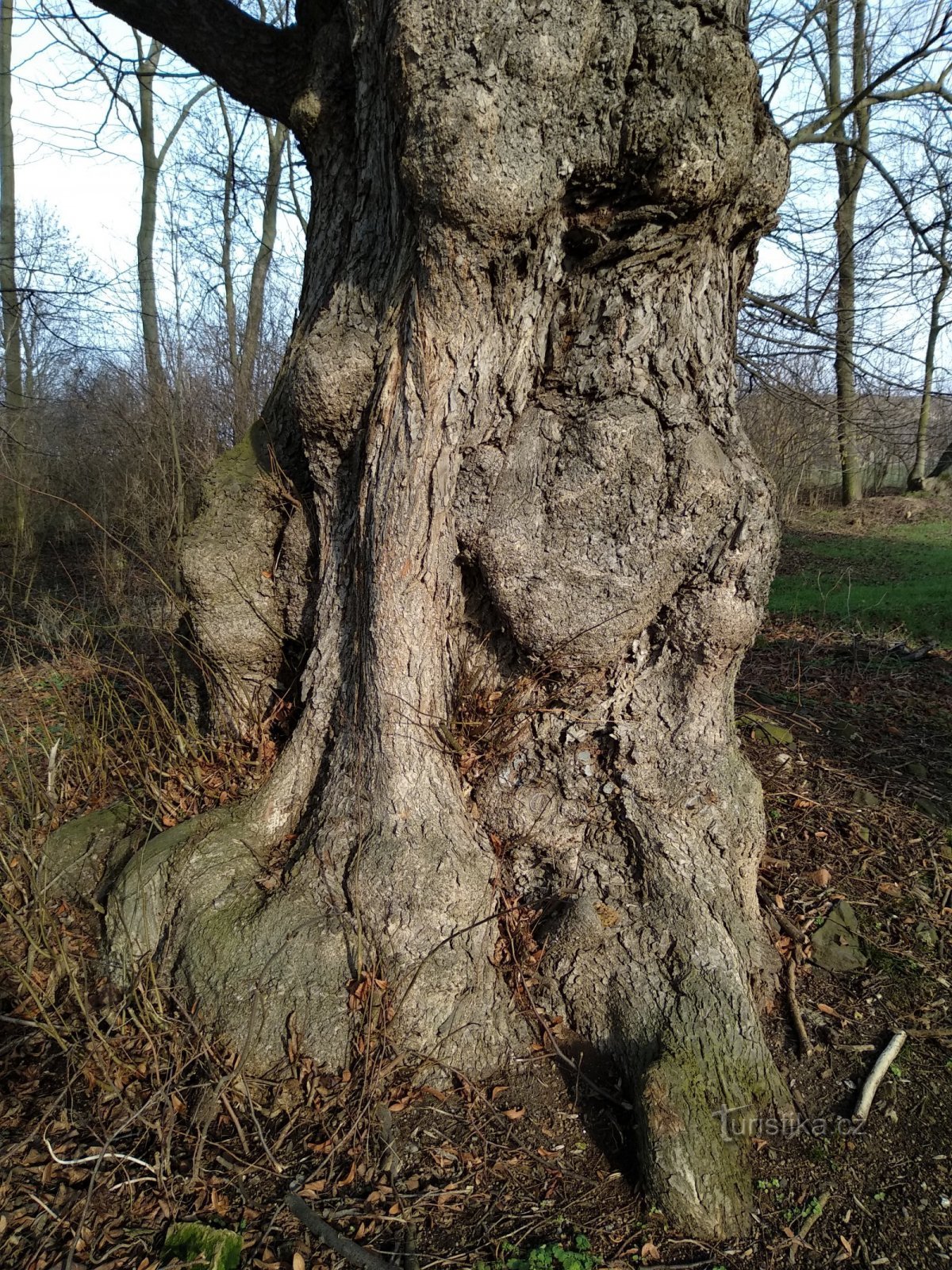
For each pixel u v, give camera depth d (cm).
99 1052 274
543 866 322
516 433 291
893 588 995
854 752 510
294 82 356
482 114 231
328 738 319
